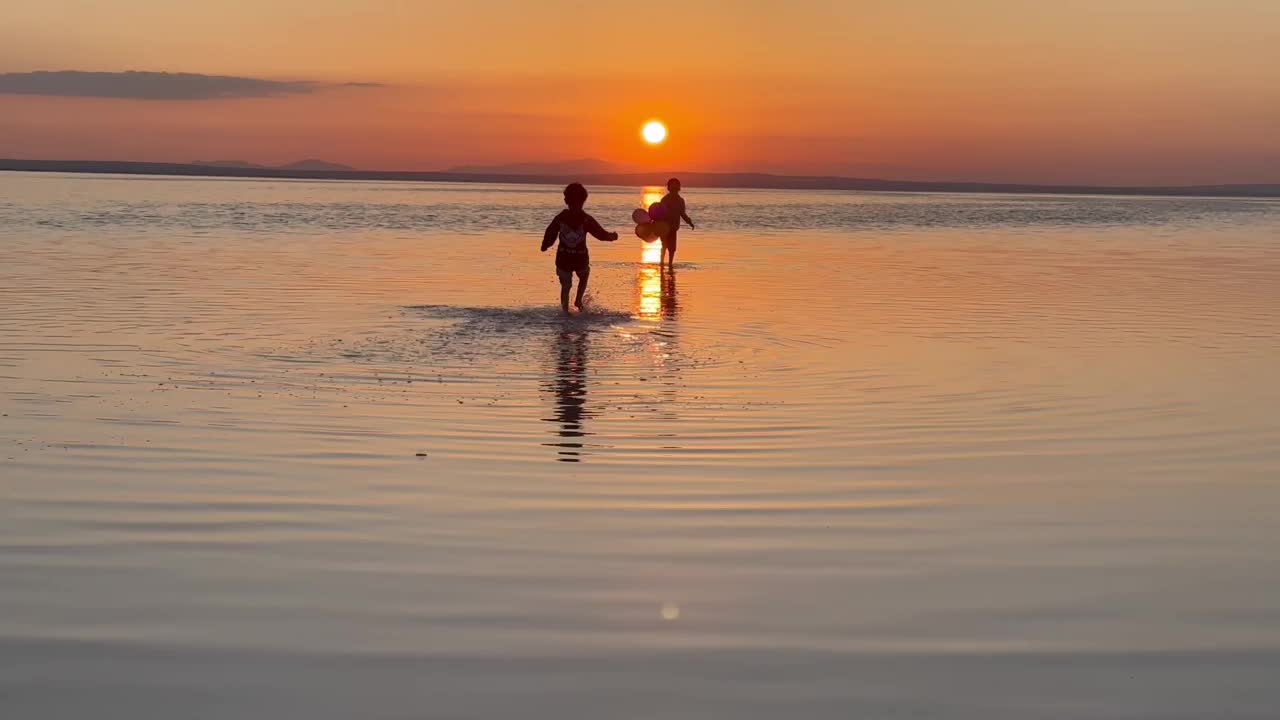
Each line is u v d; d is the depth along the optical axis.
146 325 15.29
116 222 41.09
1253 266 28.09
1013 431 9.80
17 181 113.25
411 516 7.11
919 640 5.25
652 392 11.33
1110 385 11.96
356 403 10.56
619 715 4.50
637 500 7.54
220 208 56.44
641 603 5.67
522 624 5.39
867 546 6.62
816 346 14.52
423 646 5.12
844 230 46.56
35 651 5.05
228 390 11.08
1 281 20.39
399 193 109.75
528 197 101.88
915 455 8.90
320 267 24.61
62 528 6.78
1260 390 11.73
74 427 9.41
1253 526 7.11
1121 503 7.62
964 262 29.05
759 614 5.54
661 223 24.83
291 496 7.52
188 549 6.42
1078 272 26.12
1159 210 85.88
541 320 16.52
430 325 15.79
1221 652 5.15
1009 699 4.67
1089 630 5.39
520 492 7.70
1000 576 6.13
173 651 5.05
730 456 8.80
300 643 5.15
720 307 18.56
